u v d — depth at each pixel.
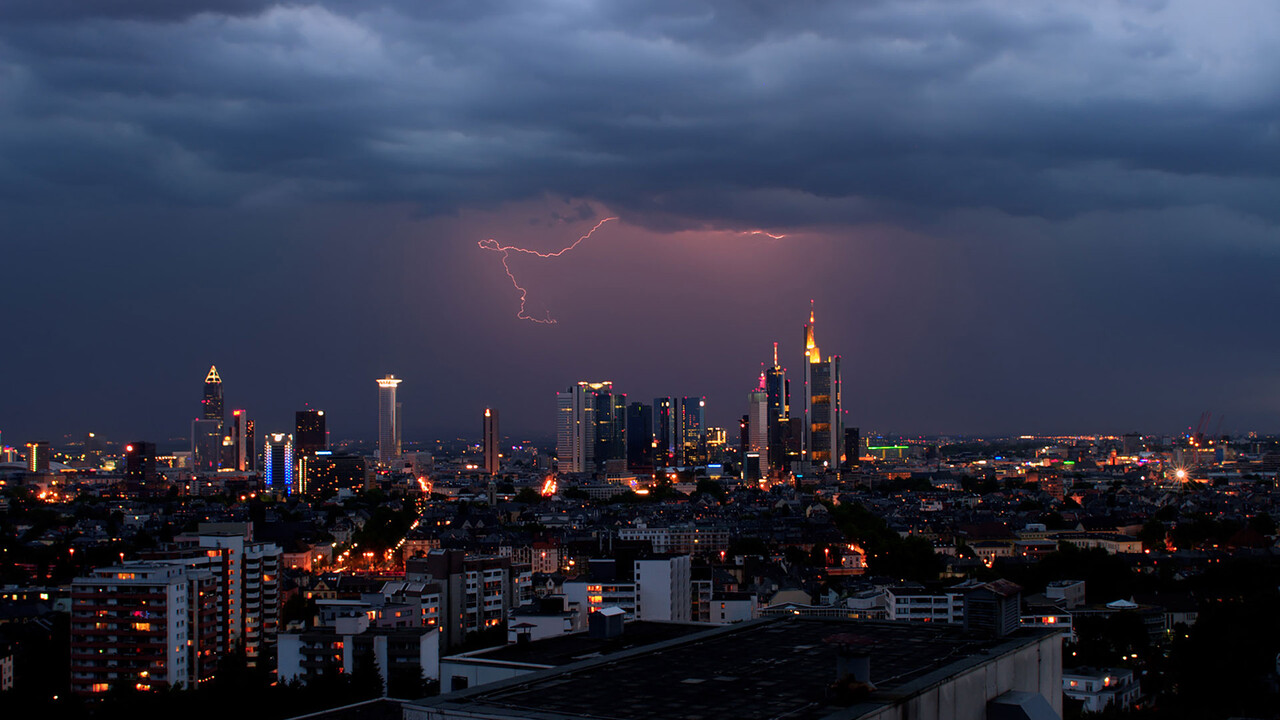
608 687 138.00
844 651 131.62
